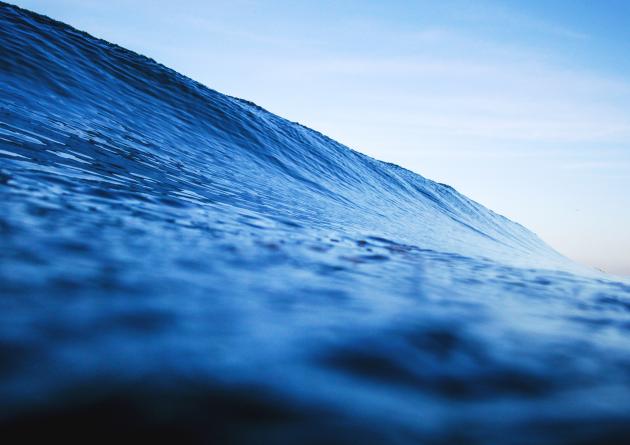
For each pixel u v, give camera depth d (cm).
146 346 76
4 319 77
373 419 63
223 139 889
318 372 75
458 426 63
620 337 110
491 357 90
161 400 60
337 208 607
